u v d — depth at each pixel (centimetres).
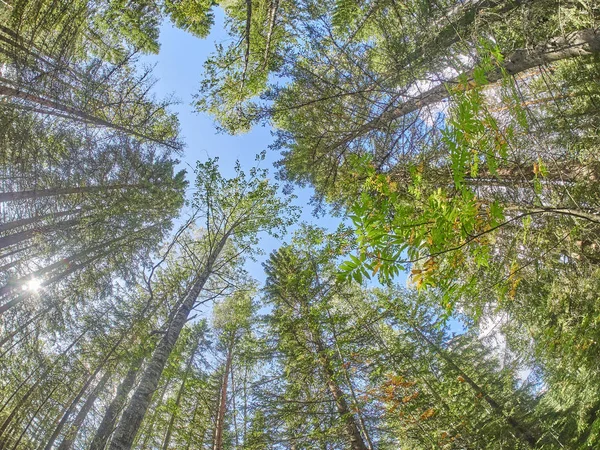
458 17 461
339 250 437
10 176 871
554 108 478
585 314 343
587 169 393
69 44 791
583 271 358
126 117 1356
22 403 983
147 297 1404
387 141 612
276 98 729
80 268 1195
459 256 187
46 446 962
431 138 523
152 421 1400
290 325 1132
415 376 984
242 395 1441
